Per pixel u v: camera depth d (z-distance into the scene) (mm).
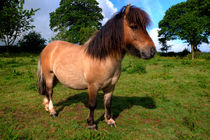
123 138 2133
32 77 5973
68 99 3906
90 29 18484
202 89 4602
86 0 28203
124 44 1995
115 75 2221
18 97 3799
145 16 1879
